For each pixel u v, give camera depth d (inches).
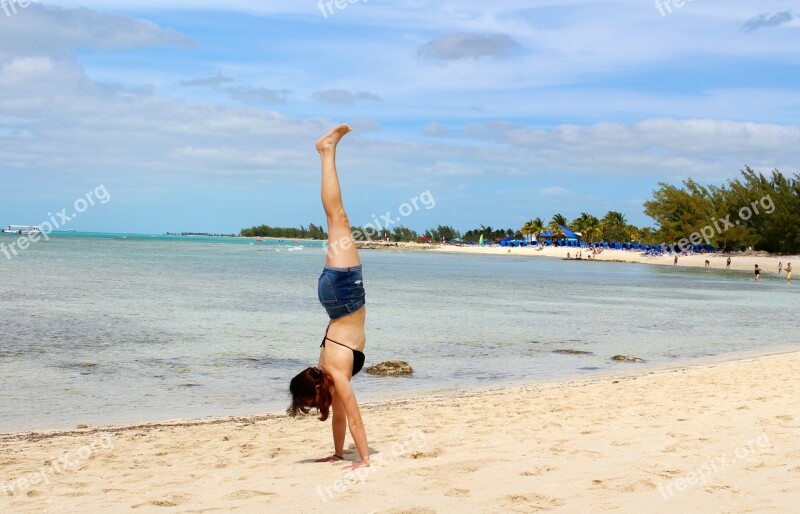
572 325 1032.2
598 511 159.0
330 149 222.2
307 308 1194.6
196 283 1801.2
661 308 1389.0
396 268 3410.4
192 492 197.9
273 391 509.7
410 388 534.9
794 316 1249.4
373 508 167.9
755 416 294.8
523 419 342.6
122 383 532.4
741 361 643.5
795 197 4060.0
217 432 346.3
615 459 212.7
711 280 2738.7
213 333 847.7
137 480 227.9
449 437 284.7
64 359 634.2
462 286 2015.3
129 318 987.9
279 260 3698.3
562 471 197.9
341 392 219.5
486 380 573.9
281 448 285.3
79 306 1132.5
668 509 159.0
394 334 884.0
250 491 191.5
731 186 4318.4
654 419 306.7
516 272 3161.9
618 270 3582.7
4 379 535.5
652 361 696.4
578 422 314.7
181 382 542.0
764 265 3831.2
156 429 362.6
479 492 178.1
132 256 3732.8
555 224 7214.6
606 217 6791.3
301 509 170.6
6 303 1142.3
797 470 191.3
